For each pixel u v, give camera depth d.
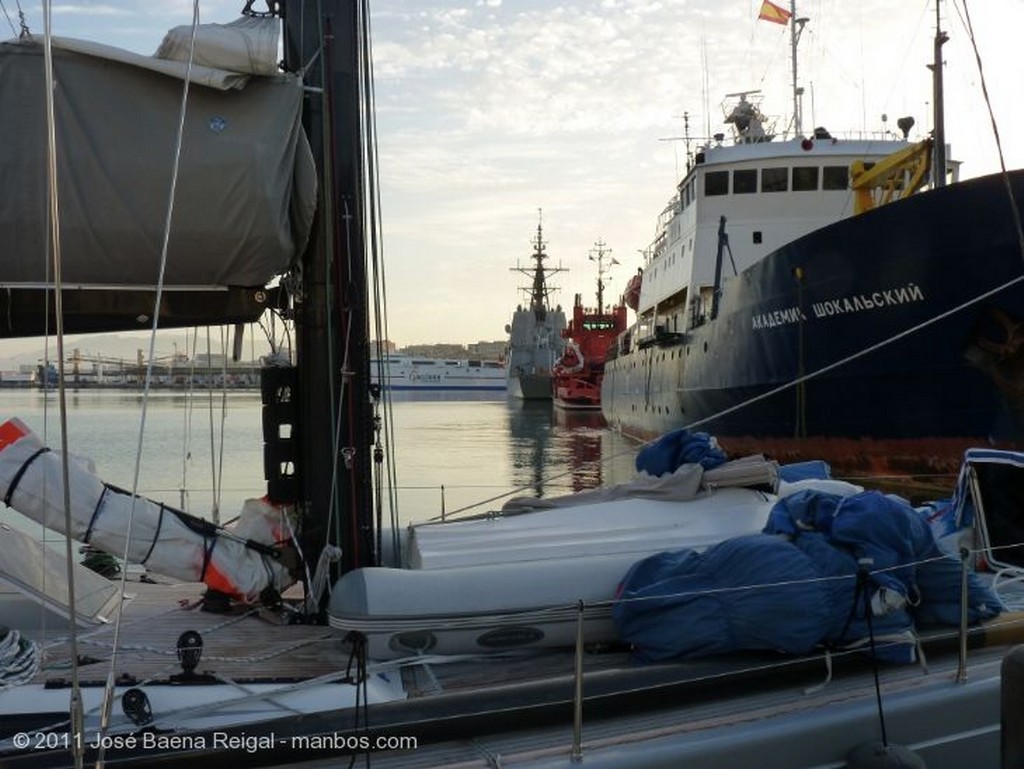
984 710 3.46
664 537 3.99
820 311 14.11
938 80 14.49
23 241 3.38
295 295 4.12
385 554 4.46
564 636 3.61
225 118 3.58
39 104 3.37
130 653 3.54
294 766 2.89
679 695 3.28
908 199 12.39
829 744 3.24
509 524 4.29
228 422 33.22
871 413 13.52
